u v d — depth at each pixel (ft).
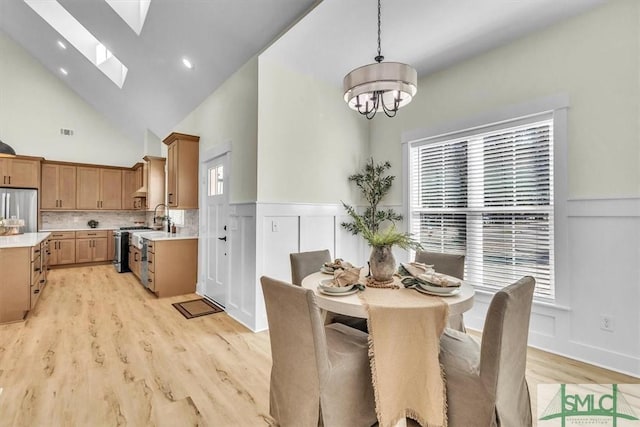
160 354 8.40
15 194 18.51
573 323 8.12
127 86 17.06
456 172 10.77
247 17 9.23
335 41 9.32
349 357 5.31
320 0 7.72
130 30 12.43
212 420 5.81
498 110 9.47
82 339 9.31
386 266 6.41
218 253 12.87
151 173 20.15
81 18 13.30
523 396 5.26
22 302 10.90
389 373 5.12
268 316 5.46
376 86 5.90
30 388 6.71
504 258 9.59
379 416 5.08
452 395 5.03
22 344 8.91
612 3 7.48
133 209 24.03
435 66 10.75
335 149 12.37
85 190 22.08
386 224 12.92
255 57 10.34
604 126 7.60
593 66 7.77
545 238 8.73
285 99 10.84
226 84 12.15
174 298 13.85
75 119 22.25
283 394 5.30
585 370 7.51
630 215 7.25
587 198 7.85
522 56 9.03
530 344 8.90
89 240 21.71
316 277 7.28
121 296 14.10
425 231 11.66
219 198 12.82
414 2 7.61
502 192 9.61
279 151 10.64
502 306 4.48
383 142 13.05
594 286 7.79
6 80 20.01
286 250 10.82
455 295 5.64
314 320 4.72
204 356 8.31
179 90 14.60
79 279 17.42
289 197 10.89
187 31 10.91
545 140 8.70
